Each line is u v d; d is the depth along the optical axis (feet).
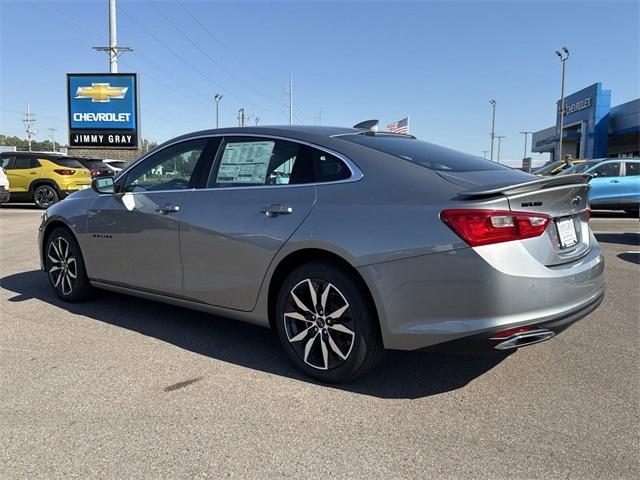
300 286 11.49
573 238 11.19
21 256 26.18
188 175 13.94
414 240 9.93
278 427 9.66
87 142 100.58
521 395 10.94
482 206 9.57
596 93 124.26
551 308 9.98
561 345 13.75
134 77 99.25
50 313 16.43
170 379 11.68
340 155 11.56
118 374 11.92
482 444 9.11
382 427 9.68
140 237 14.47
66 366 12.35
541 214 10.11
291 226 11.41
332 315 11.07
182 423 9.78
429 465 8.52
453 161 12.00
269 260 11.75
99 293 17.85
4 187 44.42
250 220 12.10
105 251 15.64
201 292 13.21
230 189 12.90
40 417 9.98
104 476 8.23
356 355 10.80
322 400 10.71
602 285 11.72
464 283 9.57
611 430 9.54
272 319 12.35
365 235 10.40
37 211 51.57
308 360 11.57
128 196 14.80
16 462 8.56
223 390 11.15
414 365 12.53
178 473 8.30
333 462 8.59
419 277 9.89
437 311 9.84
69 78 99.50
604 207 47.21
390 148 11.87
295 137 12.34
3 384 11.39
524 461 8.62
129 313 16.46
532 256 9.85
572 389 11.20
